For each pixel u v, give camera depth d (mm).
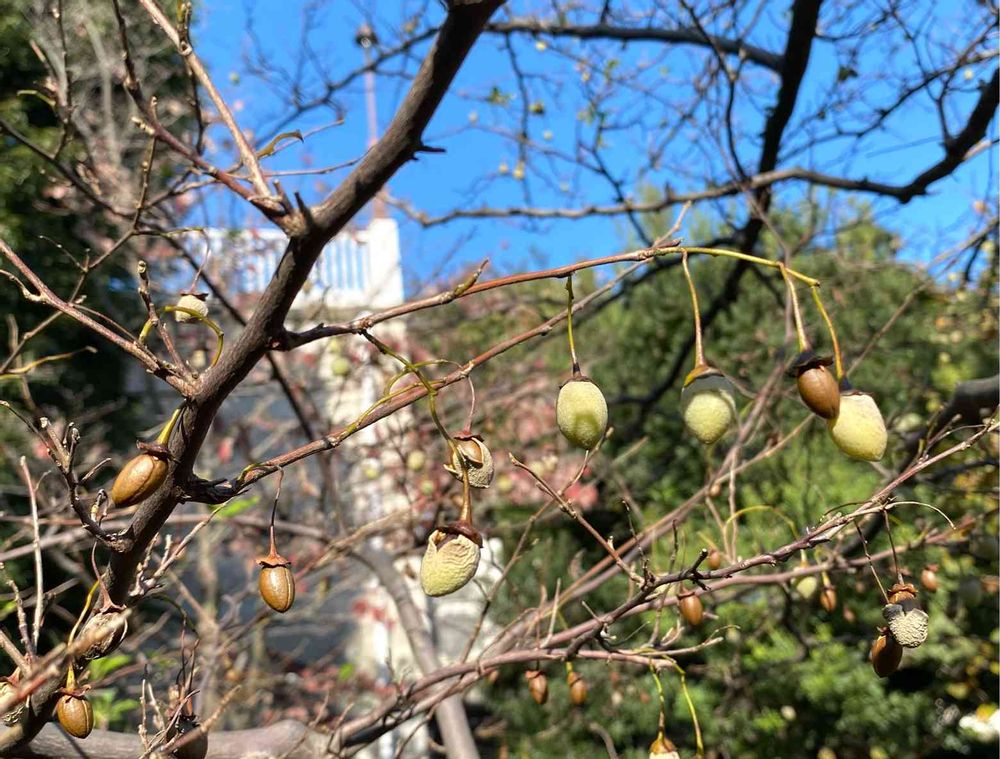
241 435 5941
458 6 1193
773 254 6113
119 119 5371
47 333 6480
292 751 2363
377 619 7613
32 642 1748
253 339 1421
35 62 6434
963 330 6625
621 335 8375
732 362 7504
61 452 1567
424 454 4914
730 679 5625
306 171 2039
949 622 5348
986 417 3002
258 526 4246
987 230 4031
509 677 7844
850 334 6836
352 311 6875
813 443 6320
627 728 7055
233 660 5555
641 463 7578
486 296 7387
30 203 6004
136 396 7801
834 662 6258
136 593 1724
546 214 4961
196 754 1816
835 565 2568
